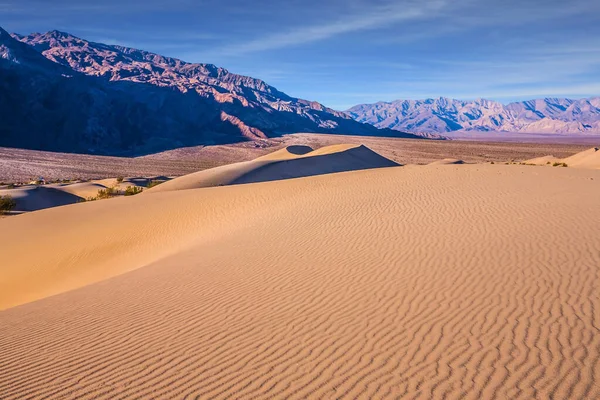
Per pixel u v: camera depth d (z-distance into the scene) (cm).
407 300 753
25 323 847
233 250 1291
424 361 556
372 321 686
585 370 508
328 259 1059
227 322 740
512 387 489
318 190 2294
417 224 1304
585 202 1351
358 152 6519
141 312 835
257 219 1795
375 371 544
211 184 4512
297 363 579
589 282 749
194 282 1005
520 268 843
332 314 730
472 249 992
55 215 2441
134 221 2195
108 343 694
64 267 1709
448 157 15138
